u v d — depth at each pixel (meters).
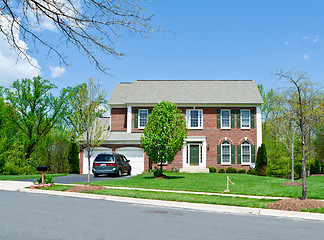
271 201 12.82
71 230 7.44
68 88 43.69
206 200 12.77
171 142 23.39
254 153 33.34
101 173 25.38
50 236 6.82
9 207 10.92
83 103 18.19
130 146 31.89
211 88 36.50
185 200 12.76
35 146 44.56
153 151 23.91
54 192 15.44
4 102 44.53
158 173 23.86
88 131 17.88
